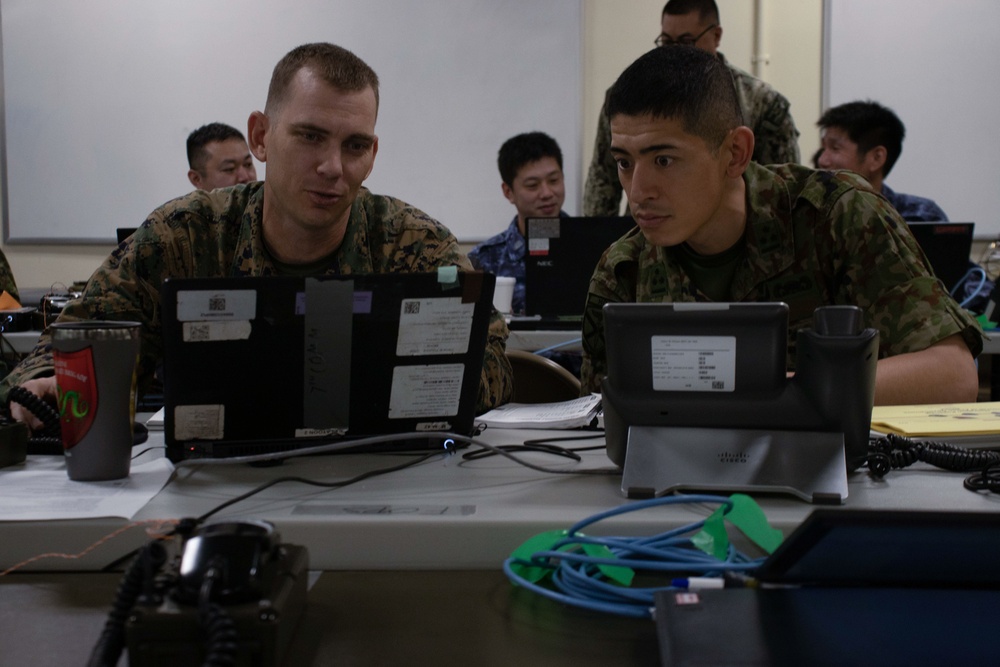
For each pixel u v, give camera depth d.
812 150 4.42
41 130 4.61
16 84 4.59
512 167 3.65
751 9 4.38
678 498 0.80
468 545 0.79
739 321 0.94
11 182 4.65
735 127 1.47
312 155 1.47
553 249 2.74
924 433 1.09
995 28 4.25
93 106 4.57
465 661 0.62
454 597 0.73
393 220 1.72
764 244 1.66
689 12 3.38
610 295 1.78
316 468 1.03
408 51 4.43
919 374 1.43
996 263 3.52
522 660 0.62
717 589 0.63
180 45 4.52
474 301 1.04
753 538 0.77
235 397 1.02
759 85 3.52
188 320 0.98
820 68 4.38
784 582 0.63
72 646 0.64
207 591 0.55
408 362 1.05
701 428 0.95
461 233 4.51
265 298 0.99
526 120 4.43
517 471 1.02
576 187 4.46
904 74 4.32
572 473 1.00
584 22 4.38
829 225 1.63
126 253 1.63
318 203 1.50
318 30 4.46
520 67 4.40
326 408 1.05
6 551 0.79
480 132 4.45
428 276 1.02
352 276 1.01
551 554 0.71
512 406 1.50
